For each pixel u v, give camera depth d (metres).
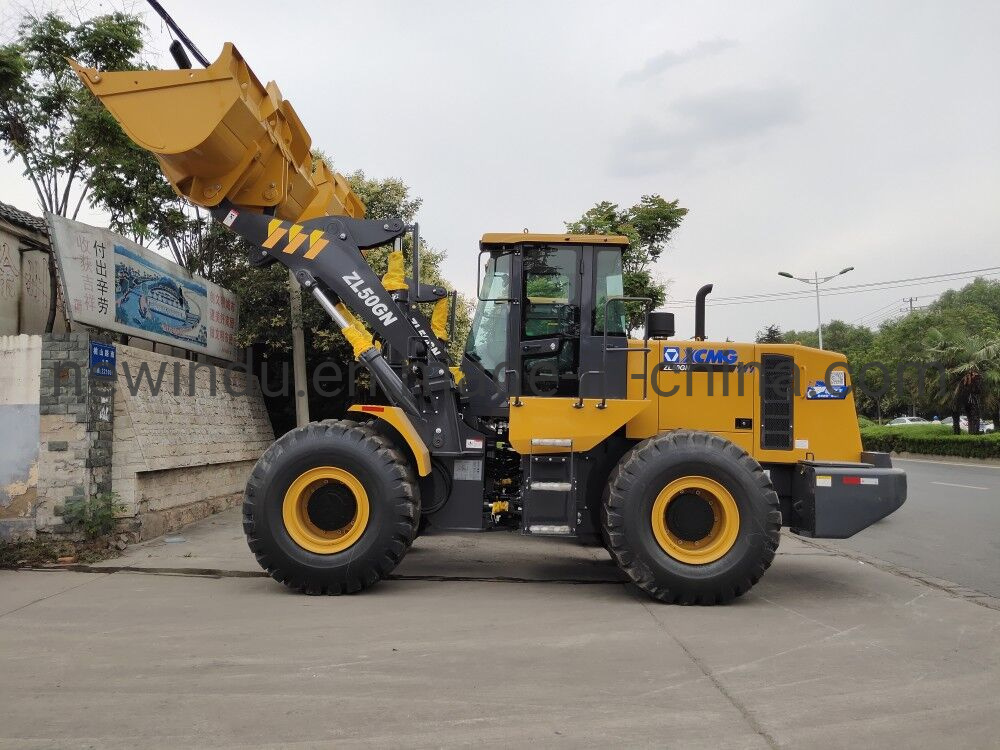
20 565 7.12
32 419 7.69
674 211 14.12
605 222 13.99
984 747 3.27
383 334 6.79
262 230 6.89
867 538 9.85
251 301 14.05
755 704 3.73
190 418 10.38
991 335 33.91
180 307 11.26
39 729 3.36
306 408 13.91
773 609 5.82
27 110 13.49
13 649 4.55
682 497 6.04
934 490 16.47
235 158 6.47
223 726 3.40
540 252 6.86
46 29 13.24
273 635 4.87
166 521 9.18
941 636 5.04
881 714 3.62
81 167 13.91
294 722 3.45
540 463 6.39
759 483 5.95
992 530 10.55
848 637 5.00
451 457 6.73
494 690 3.88
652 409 6.71
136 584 6.48
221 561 7.36
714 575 5.85
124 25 13.55
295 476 6.12
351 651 4.53
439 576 7.00
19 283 10.19
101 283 9.05
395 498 6.09
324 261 6.86
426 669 4.21
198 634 4.89
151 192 14.05
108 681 3.99
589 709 3.64
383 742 3.24
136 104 6.20
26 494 7.65
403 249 7.40
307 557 6.06
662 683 4.03
